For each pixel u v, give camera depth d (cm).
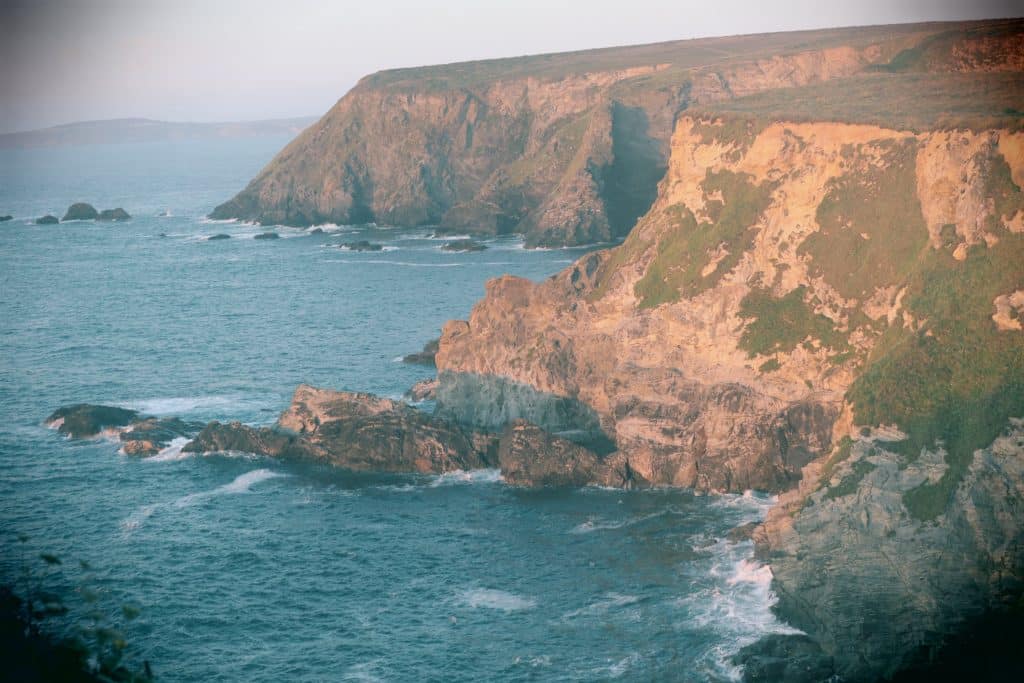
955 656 7388
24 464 11431
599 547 9088
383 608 8300
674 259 11256
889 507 8081
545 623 7962
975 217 9112
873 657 7406
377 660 7581
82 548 9369
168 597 8481
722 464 10138
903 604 7650
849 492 8306
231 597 8506
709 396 10406
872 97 11656
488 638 7800
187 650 7738
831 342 10088
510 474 10575
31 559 9106
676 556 8838
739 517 9494
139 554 9250
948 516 7862
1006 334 8556
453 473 10850
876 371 8919
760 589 8244
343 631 7994
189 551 9306
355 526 9725
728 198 11400
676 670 7300
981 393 8344
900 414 8506
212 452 11538
